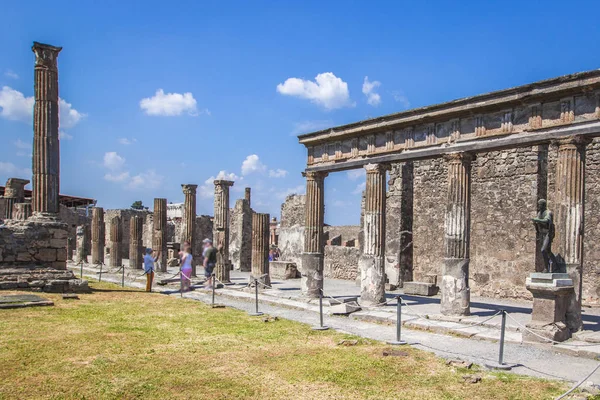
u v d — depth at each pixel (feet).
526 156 84.28
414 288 93.50
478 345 49.01
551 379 37.32
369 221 73.72
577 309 51.57
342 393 33.63
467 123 63.67
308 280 80.23
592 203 76.07
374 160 74.13
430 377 37.32
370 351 45.29
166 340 48.42
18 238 80.59
